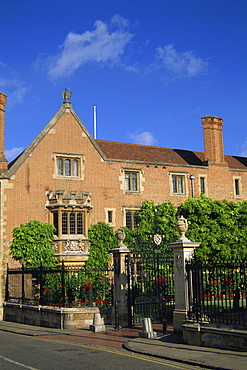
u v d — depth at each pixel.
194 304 12.89
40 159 27.25
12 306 22.78
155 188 31.02
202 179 33.31
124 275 17.55
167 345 12.30
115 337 14.57
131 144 33.78
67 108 28.78
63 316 17.83
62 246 26.22
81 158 28.55
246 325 12.14
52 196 26.97
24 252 25.33
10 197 25.95
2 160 26.28
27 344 13.85
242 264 12.37
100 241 27.61
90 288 19.59
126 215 29.75
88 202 28.08
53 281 20.83
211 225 30.16
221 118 34.84
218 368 9.38
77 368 9.77
